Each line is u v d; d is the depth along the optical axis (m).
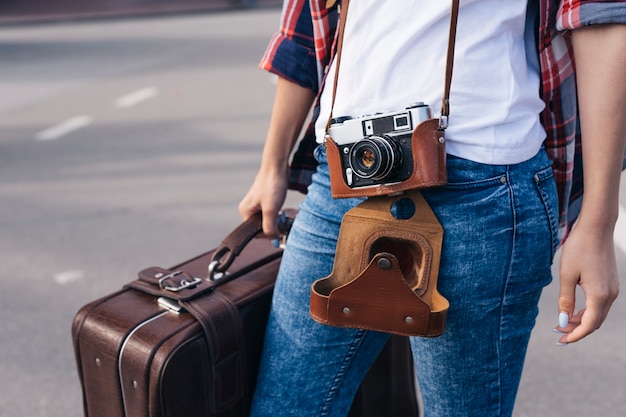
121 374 1.38
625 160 1.30
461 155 1.16
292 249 1.35
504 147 1.16
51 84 8.53
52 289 3.53
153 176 5.10
